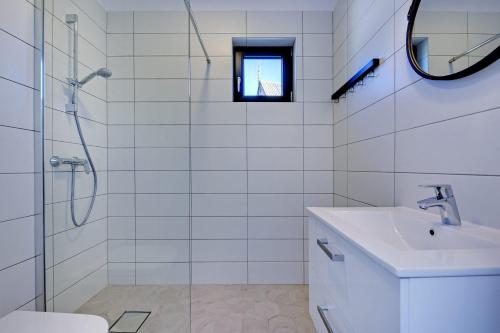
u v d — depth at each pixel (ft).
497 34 2.19
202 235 6.44
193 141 6.43
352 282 2.36
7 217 3.27
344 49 5.73
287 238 6.50
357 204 5.08
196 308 5.35
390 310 1.69
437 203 2.61
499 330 1.55
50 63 4.14
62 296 4.43
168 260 5.80
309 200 6.52
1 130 3.18
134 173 5.84
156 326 4.54
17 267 3.44
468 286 1.55
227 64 6.44
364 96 4.74
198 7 6.40
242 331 4.60
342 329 2.64
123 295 5.28
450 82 2.74
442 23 2.80
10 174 3.32
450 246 2.36
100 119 5.47
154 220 5.86
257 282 6.47
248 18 6.44
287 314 5.14
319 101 6.52
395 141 3.76
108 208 5.65
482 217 2.40
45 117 4.00
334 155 6.42
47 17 4.03
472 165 2.50
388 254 1.79
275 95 6.82
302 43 6.49
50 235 4.16
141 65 5.86
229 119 6.46
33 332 2.55
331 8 6.46
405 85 3.50
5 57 3.22
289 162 6.51
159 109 5.92
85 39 5.03
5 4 3.22
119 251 5.68
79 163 4.89
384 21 4.03
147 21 5.84
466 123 2.55
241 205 6.48
